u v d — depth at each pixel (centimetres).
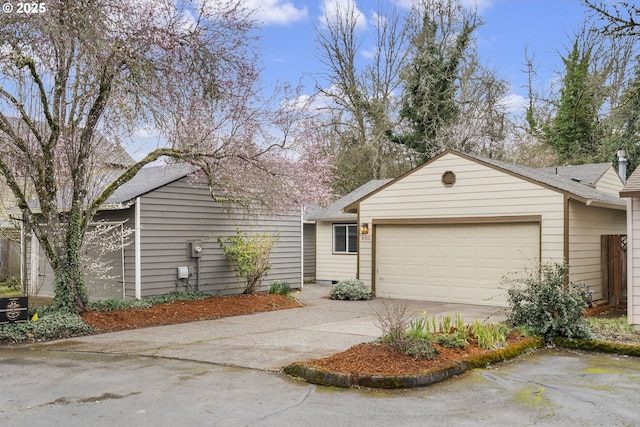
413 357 679
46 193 1027
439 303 1410
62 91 999
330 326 1022
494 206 1334
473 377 657
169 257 1319
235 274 1460
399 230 1527
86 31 893
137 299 1228
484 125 2753
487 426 485
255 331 975
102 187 1227
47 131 1074
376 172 2789
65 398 567
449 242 1427
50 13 860
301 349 803
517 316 905
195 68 1077
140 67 990
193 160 1172
